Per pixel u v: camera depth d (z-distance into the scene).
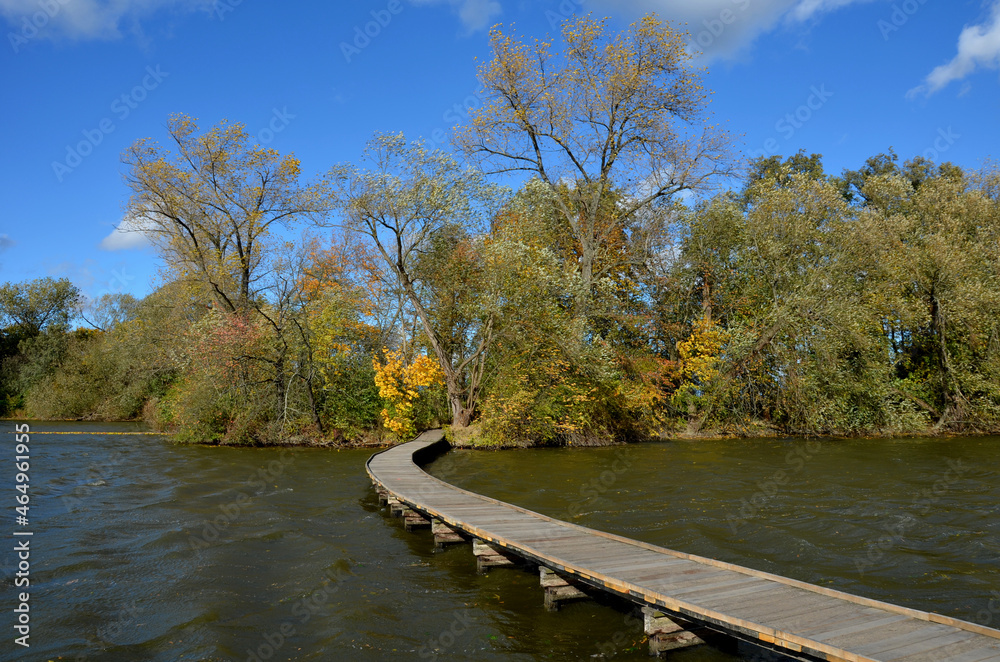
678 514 11.34
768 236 26.23
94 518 11.15
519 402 21.89
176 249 25.44
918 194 30.00
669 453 20.58
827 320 24.08
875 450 20.42
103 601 7.12
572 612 7.03
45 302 48.88
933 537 9.59
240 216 25.16
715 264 27.66
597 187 26.62
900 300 24.69
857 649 4.69
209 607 6.89
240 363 22.64
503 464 18.19
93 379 37.28
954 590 7.32
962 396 25.91
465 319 24.92
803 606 5.68
